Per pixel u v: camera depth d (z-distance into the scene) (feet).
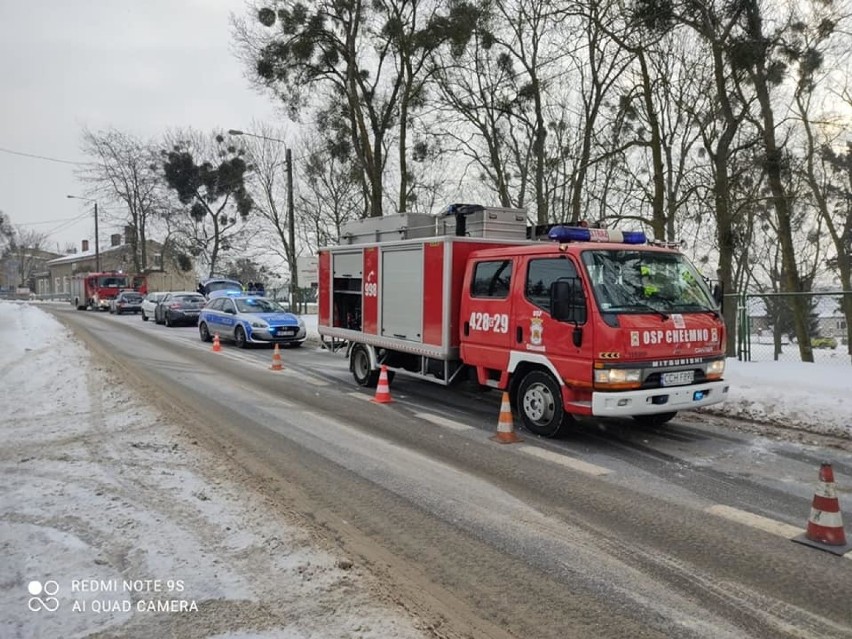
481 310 27.89
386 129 85.20
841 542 14.90
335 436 25.36
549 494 18.47
